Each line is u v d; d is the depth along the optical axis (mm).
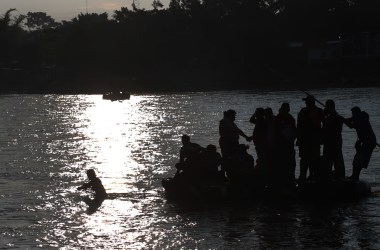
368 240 15953
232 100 102625
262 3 164625
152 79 155375
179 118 69438
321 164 21156
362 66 142750
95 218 18828
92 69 166375
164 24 164250
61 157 34375
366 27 148500
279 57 148750
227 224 17875
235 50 152375
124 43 163250
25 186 24359
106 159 33062
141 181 25453
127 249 15578
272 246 15641
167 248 15617
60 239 16484
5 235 16875
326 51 148125
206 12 161125
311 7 152500
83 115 81000
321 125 21984
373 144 21359
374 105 79062
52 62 180125
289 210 19453
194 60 159250
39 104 112750
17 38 198250
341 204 20047
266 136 21391
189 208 20062
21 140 46156
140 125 60781
